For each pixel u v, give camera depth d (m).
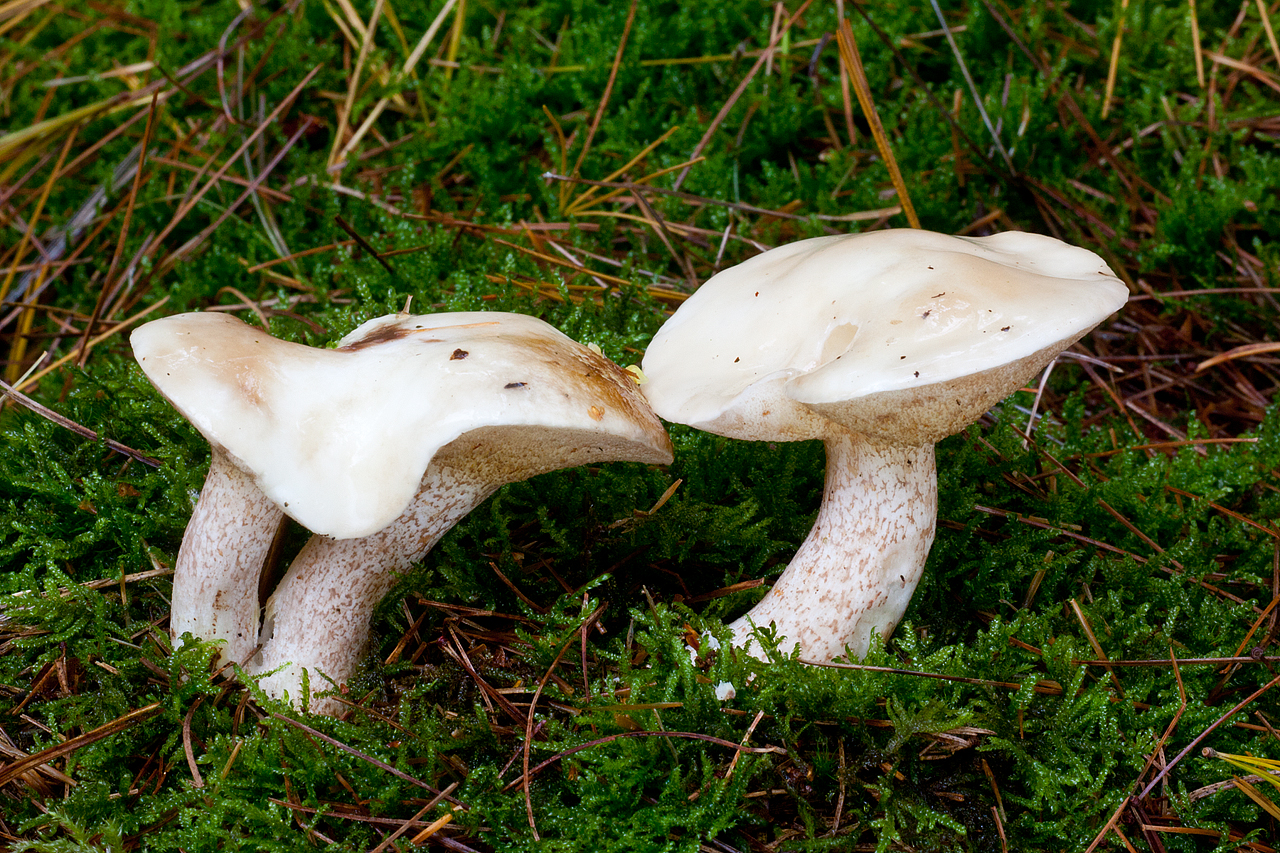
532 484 0.51
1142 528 0.52
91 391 0.53
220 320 0.46
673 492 0.51
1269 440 0.54
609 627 0.49
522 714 0.47
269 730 0.46
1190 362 0.57
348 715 0.47
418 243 0.58
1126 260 0.59
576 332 0.54
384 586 0.47
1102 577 0.51
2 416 0.53
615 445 0.46
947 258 0.45
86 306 0.60
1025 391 0.56
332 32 0.71
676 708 0.46
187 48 0.71
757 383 0.45
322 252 0.59
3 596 0.48
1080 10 0.68
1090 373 0.57
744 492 0.51
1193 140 0.60
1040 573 0.49
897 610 0.47
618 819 0.45
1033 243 0.47
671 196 0.60
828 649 0.47
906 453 0.46
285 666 0.47
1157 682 0.48
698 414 0.46
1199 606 0.49
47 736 0.47
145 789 0.46
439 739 0.46
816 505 0.52
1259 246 0.58
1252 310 0.57
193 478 0.50
